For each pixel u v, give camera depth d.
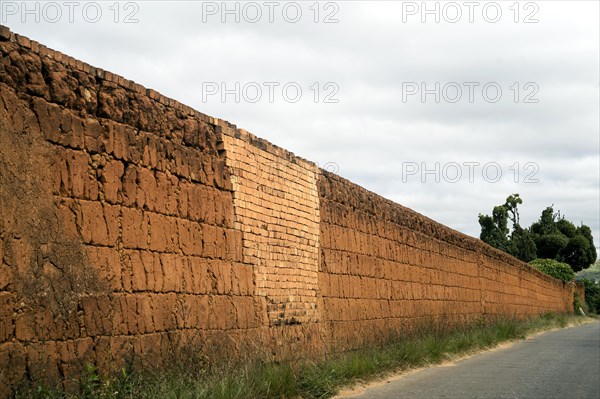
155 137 10.59
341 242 16.98
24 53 8.56
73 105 9.20
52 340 8.56
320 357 14.23
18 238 8.21
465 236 29.16
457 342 19.66
